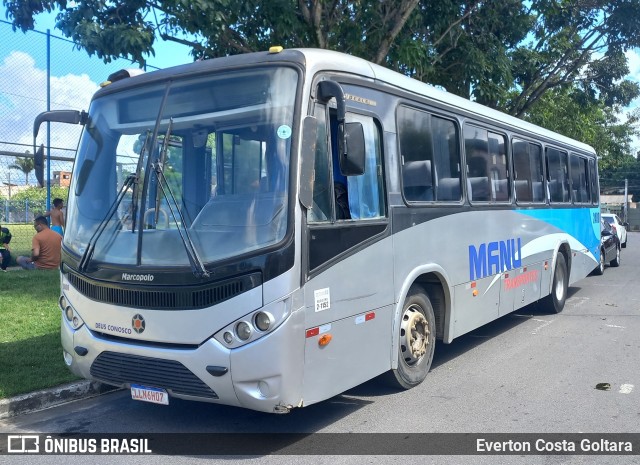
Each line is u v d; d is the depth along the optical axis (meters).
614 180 75.81
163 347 4.98
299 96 5.00
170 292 4.91
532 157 10.35
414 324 6.69
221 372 4.70
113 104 5.84
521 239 9.59
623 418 5.88
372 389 6.81
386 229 6.01
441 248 7.07
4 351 7.52
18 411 6.13
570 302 12.83
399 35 12.68
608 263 19.80
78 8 9.81
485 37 14.64
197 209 5.09
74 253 5.66
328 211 5.21
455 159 7.66
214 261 4.79
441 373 7.48
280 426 5.73
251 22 11.52
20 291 11.02
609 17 16.61
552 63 18.16
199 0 9.44
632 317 11.02
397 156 6.35
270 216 4.82
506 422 5.79
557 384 6.99
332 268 5.18
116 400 6.62
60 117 6.21
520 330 9.99
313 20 11.36
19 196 26.03
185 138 5.32
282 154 4.92
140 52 9.72
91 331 5.46
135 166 5.50
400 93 6.53
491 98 14.52
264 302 4.66
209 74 5.38
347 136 4.94
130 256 5.21
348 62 5.73
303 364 4.84
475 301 7.95
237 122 5.17
